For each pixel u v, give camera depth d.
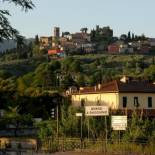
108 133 53.72
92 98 104.25
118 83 100.62
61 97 109.75
